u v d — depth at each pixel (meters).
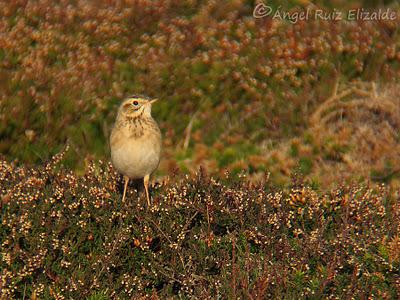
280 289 16.14
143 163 19.67
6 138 26.50
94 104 27.84
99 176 20.53
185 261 17.64
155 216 18.34
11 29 28.42
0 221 17.53
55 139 27.00
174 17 30.92
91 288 16.81
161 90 29.19
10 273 16.50
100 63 28.56
